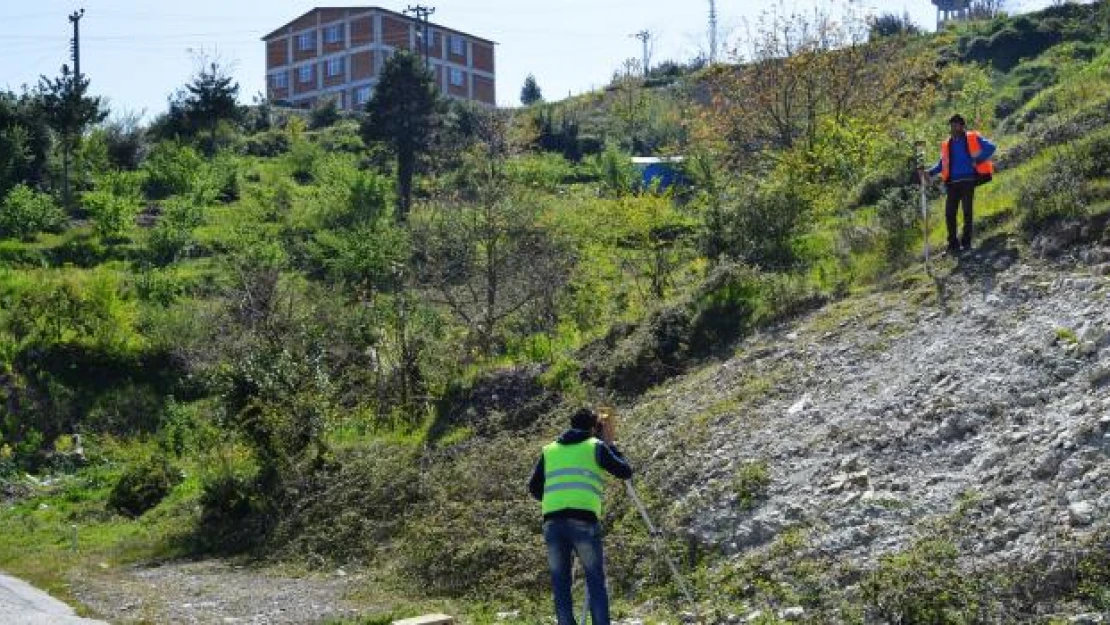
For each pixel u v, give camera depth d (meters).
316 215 46.22
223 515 17.16
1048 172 14.49
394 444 17.36
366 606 11.73
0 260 39.84
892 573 8.37
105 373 30.20
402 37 92.88
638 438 13.24
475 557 12.09
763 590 9.07
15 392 28.86
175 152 56.09
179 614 11.79
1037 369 10.23
